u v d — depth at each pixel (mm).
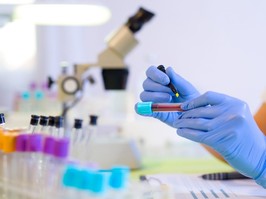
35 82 2818
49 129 843
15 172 771
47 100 2455
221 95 972
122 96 2447
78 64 1879
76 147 988
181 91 1086
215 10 2926
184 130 979
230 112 949
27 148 755
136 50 2965
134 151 1684
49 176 702
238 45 2906
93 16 2121
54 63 2941
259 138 994
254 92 2883
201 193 1037
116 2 2986
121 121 2387
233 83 2916
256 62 2887
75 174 654
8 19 2010
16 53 2959
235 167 1018
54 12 2049
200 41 2953
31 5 1960
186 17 2961
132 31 1838
